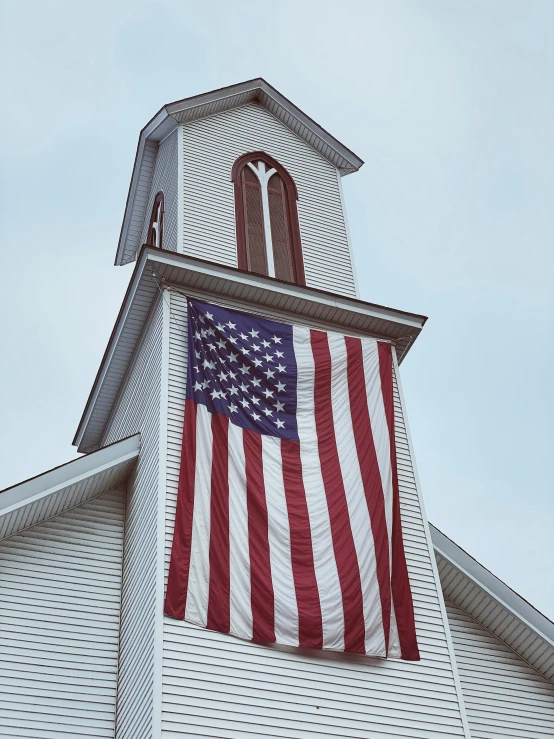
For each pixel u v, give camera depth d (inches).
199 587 668.7
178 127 1044.5
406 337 928.9
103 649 726.5
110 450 797.9
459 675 787.4
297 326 871.7
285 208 1030.4
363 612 701.9
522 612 812.6
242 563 692.1
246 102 1109.1
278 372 822.5
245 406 788.6
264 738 614.9
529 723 780.6
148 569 690.2
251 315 859.4
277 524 722.2
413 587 749.3
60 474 767.7
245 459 751.7
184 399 778.8
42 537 770.8
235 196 1003.3
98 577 765.3
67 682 701.3
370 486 776.9
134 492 792.3
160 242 1023.0
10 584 733.3
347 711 652.7
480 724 762.2
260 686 640.4
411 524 791.1
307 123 1103.6
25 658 701.3
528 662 824.9
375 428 822.5
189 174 997.2
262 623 669.9
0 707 673.0
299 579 699.4
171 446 742.5
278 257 975.6
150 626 652.1
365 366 864.9
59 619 730.2
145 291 861.2
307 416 804.0
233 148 1053.2
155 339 837.8
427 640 721.6
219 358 811.4
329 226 1036.5
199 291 866.8
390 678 684.7
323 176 1090.7
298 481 756.0
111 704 702.5
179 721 600.4
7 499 735.7
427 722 672.4
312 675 662.5
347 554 726.5
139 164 1111.0
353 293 983.0
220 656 644.1
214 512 709.9
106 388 942.4
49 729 676.1
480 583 817.5
